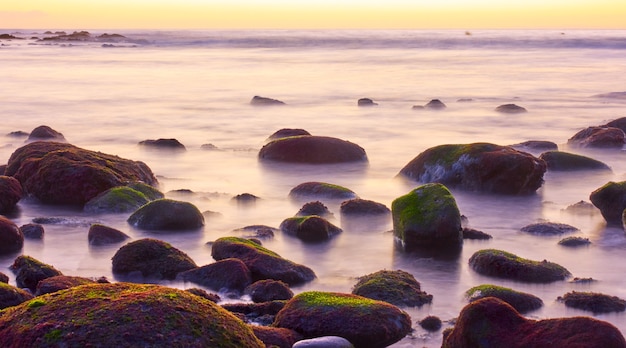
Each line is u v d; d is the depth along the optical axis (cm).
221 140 2416
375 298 944
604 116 3052
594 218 1401
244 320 855
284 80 4834
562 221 1384
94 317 613
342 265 1120
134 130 2648
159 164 1986
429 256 1164
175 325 612
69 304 636
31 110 3203
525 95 3903
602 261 1137
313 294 855
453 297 973
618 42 9856
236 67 6116
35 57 7538
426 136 2509
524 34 15700
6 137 2405
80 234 1274
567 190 1653
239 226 1343
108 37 13875
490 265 1070
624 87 4319
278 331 779
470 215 1441
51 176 1512
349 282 1040
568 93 4003
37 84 4422
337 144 1981
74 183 1495
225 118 2984
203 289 986
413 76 5172
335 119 2948
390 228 1323
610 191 1381
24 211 1455
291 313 819
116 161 1619
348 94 3956
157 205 1327
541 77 5047
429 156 1730
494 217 1423
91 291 660
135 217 1330
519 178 1596
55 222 1338
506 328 735
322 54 8306
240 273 998
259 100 3469
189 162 2011
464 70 5744
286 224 1295
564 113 3156
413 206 1245
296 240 1245
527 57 7456
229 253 1074
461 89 4238
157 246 1076
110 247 1198
